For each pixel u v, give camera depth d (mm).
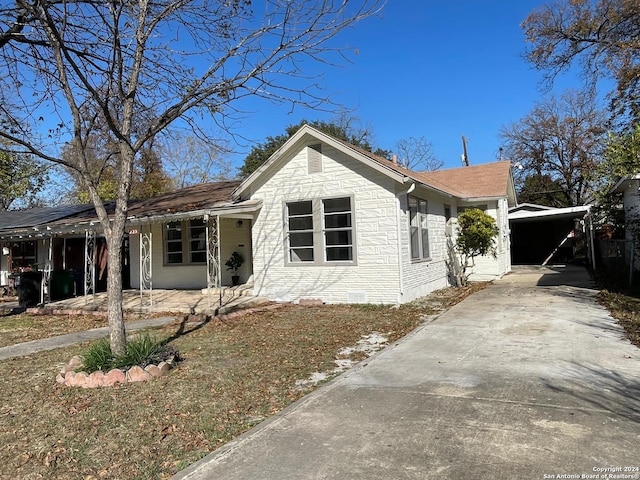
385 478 3215
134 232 13891
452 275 16078
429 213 14273
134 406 4918
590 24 16344
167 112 6395
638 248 12938
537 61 18078
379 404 4676
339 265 11984
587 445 3553
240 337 8328
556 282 14633
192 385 5570
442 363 6109
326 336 8219
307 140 12312
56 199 33656
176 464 3648
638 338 6789
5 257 19609
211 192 16156
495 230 14984
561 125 36938
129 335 8828
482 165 21812
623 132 14867
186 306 11250
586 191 34625
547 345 6684
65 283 15102
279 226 12766
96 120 7652
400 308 10805
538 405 4414
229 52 6230
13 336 9586
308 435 4004
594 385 4918
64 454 3891
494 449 3551
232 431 4246
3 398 5410
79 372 5859
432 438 3803
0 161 17141
